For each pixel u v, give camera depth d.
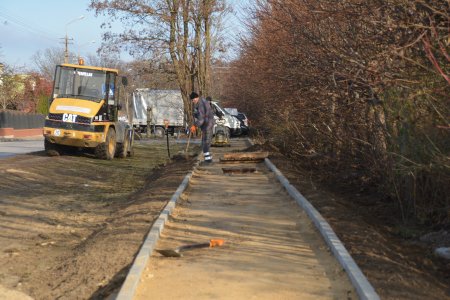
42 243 8.54
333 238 7.48
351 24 10.05
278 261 6.88
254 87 22.53
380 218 10.16
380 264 6.41
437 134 8.11
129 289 5.58
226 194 11.91
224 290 5.82
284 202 10.88
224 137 27.42
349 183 13.99
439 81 7.85
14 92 52.00
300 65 12.68
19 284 6.52
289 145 19.28
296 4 12.27
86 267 6.79
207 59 38.06
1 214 10.56
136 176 17.58
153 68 38.59
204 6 36.62
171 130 42.50
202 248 7.51
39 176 15.92
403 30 8.08
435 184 9.06
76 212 11.14
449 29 7.09
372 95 9.57
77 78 20.59
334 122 13.55
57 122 19.92
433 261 7.36
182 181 13.27
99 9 36.03
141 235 7.96
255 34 18.27
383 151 10.71
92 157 21.88
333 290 5.79
